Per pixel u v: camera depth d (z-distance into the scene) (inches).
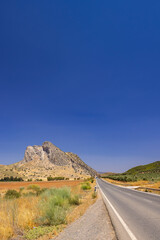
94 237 217.6
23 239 223.6
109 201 612.4
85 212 400.8
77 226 273.9
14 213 301.4
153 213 378.3
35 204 428.1
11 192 832.9
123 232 234.7
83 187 1256.8
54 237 225.1
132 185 1834.4
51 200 432.1
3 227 240.8
